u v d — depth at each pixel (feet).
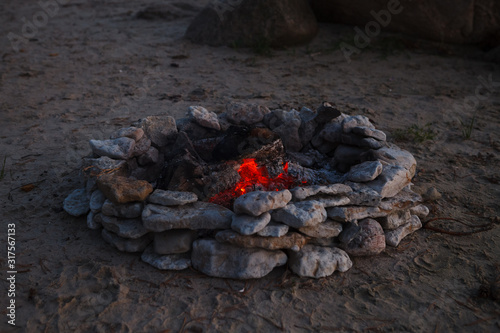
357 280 11.71
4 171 16.20
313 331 10.14
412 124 21.48
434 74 28.71
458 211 14.75
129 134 14.16
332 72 28.43
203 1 43.96
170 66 28.73
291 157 15.39
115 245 12.19
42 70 27.89
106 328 10.04
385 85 26.58
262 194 11.50
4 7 45.68
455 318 10.60
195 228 11.63
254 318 10.40
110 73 27.48
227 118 15.98
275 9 31.58
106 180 12.29
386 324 10.38
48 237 12.86
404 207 12.98
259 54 30.96
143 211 11.73
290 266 11.74
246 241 11.18
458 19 31.86
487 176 16.96
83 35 35.63
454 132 20.90
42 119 20.85
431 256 12.66
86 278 11.40
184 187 12.98
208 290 11.15
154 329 10.05
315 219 11.46
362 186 12.79
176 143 14.62
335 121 15.89
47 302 10.69
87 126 20.10
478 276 11.91
